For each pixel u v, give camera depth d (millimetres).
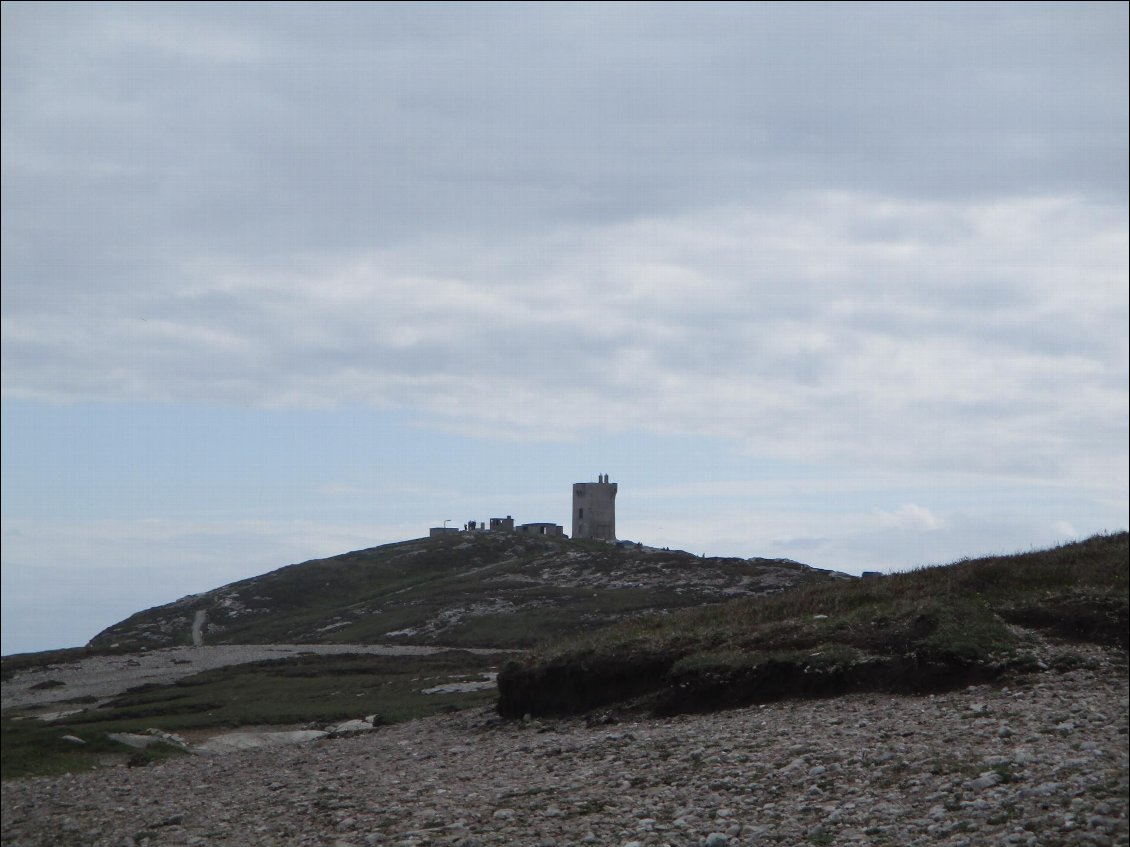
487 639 95500
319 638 115812
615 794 20625
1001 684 27125
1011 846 14484
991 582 36000
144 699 69875
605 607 104250
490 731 33938
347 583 160250
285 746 40062
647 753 24328
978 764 19156
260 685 71188
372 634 109938
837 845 15523
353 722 47250
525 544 174500
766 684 29922
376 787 25562
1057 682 26594
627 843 16766
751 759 22000
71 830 27406
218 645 117938
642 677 33094
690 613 40156
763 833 16406
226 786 30484
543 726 32625
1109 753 19094
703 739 24984
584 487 191000
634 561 132000
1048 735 21094
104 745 46250
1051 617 31609
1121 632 30234
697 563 126062
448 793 23078
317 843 20203
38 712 70250
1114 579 34281
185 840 23109
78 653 107000
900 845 15188
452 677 64562
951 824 15789
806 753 21703
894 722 24297
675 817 18266
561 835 17938
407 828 19953
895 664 28906
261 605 150875
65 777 38781
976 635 29359
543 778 23406
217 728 50656
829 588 39688
